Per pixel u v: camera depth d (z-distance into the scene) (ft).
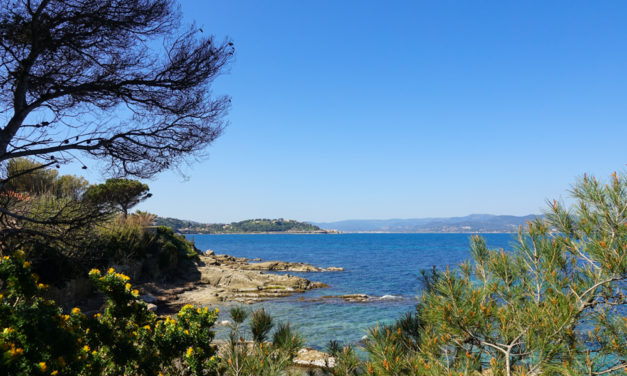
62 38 21.79
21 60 21.17
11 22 19.99
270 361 13.03
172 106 26.53
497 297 12.26
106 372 15.64
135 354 15.83
